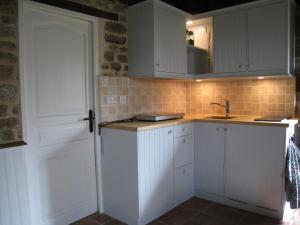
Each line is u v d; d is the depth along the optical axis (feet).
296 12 9.75
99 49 8.99
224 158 9.52
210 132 9.82
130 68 9.91
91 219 8.81
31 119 7.48
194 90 12.44
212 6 10.50
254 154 8.83
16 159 6.55
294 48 9.74
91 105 8.99
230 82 11.37
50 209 8.04
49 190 8.00
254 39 9.46
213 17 10.39
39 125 7.68
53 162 8.08
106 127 8.85
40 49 7.63
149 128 8.27
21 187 6.63
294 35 9.68
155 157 8.55
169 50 9.79
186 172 9.93
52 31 7.89
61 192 8.31
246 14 9.59
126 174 8.34
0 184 6.30
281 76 9.45
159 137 8.66
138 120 9.61
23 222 6.69
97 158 9.10
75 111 8.59
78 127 8.69
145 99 10.61
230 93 11.39
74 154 8.61
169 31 9.77
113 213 8.96
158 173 8.69
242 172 9.13
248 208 9.11
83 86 8.80
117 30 9.57
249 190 9.02
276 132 8.35
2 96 6.69
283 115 10.11
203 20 11.00
